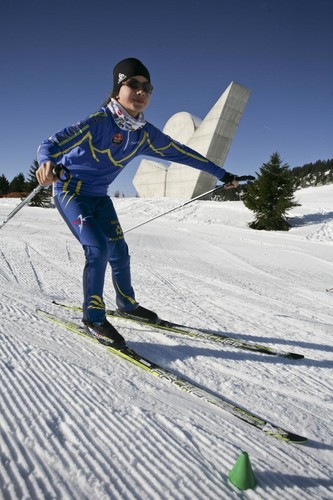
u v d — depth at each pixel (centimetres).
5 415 146
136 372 201
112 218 258
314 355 257
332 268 783
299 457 143
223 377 209
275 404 184
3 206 2345
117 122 219
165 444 140
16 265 509
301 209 2244
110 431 144
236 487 121
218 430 155
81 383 181
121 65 214
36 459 123
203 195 318
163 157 269
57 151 200
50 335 244
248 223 2047
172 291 435
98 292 231
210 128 3044
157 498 113
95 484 116
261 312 367
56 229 1143
